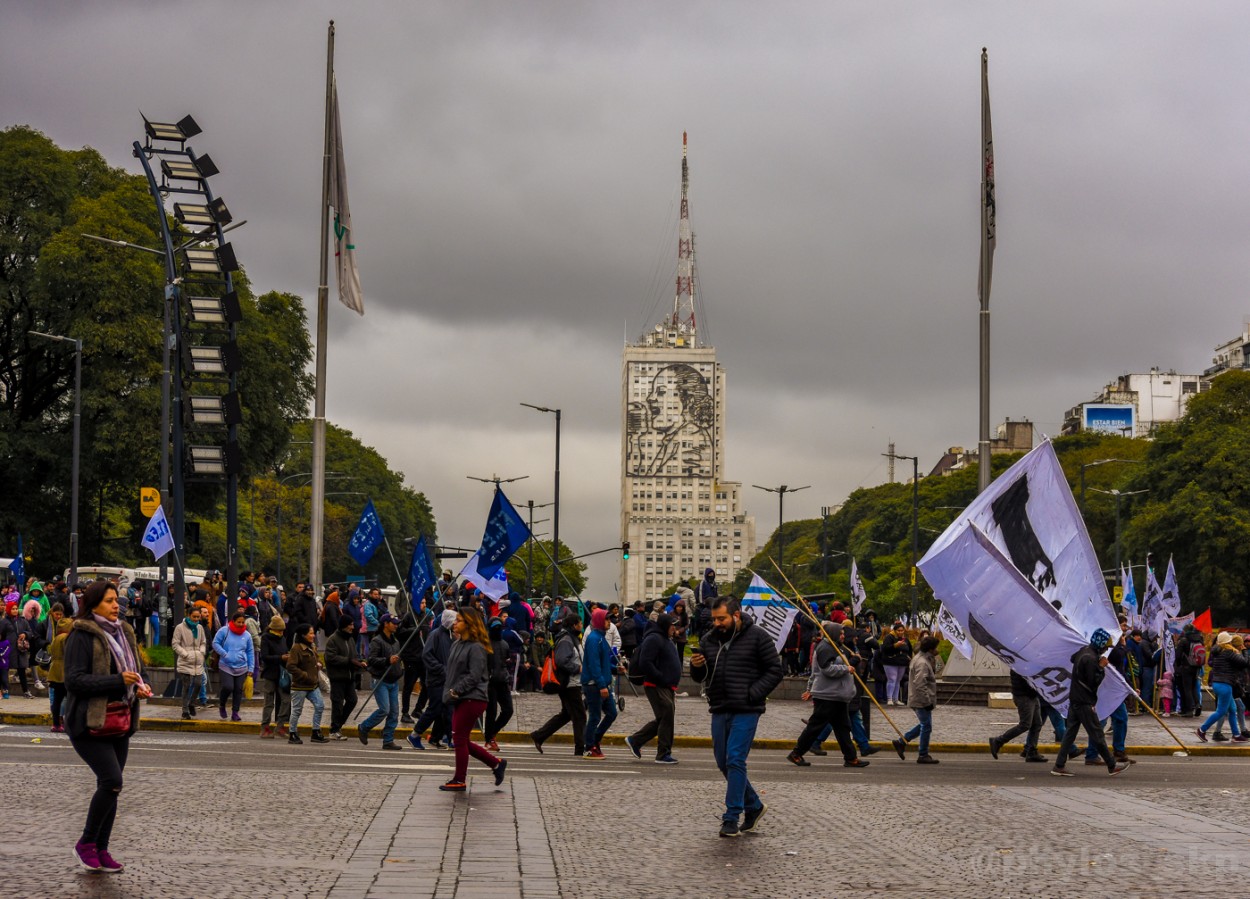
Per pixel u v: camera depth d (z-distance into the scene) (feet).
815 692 72.54
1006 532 75.61
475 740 81.97
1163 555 281.33
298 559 346.54
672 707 71.15
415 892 35.04
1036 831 48.29
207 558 308.60
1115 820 51.37
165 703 99.71
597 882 37.24
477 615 54.44
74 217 203.21
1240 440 273.13
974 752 87.35
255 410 208.85
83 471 200.03
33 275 201.87
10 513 204.13
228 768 60.85
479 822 46.83
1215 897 36.86
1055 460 76.13
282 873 36.96
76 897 33.04
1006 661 74.18
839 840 45.50
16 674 108.68
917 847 44.42
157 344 196.44
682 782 60.90
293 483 413.59
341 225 119.75
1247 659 98.27
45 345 202.80
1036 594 72.95
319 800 50.88
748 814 46.26
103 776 36.42
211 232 118.93
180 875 36.19
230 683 86.38
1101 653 71.00
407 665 87.71
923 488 488.85
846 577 440.04
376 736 82.64
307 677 77.56
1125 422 626.64
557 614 124.77
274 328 224.94
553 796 54.03
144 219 206.90
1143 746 91.15
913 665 76.13
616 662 108.88
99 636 36.35
